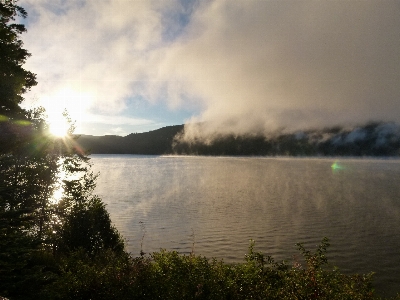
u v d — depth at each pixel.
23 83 22.55
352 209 74.62
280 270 10.48
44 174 21.11
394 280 31.06
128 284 9.35
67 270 12.93
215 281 9.02
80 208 22.11
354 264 35.94
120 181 147.25
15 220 11.36
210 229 53.28
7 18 21.72
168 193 105.62
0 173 15.00
